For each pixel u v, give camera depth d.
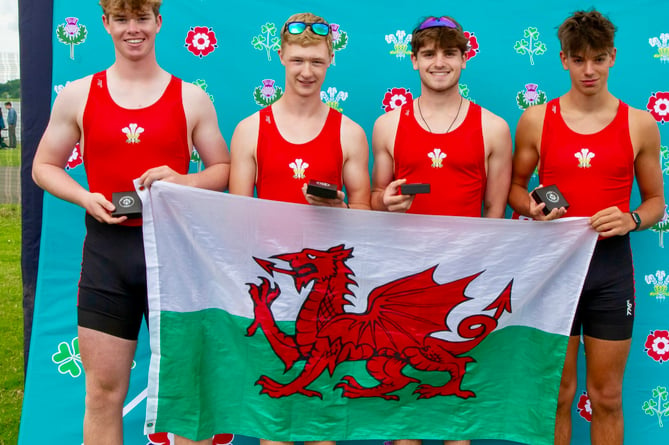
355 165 2.87
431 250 2.83
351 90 3.41
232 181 2.88
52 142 2.75
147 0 2.60
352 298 2.83
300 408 2.84
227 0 3.36
